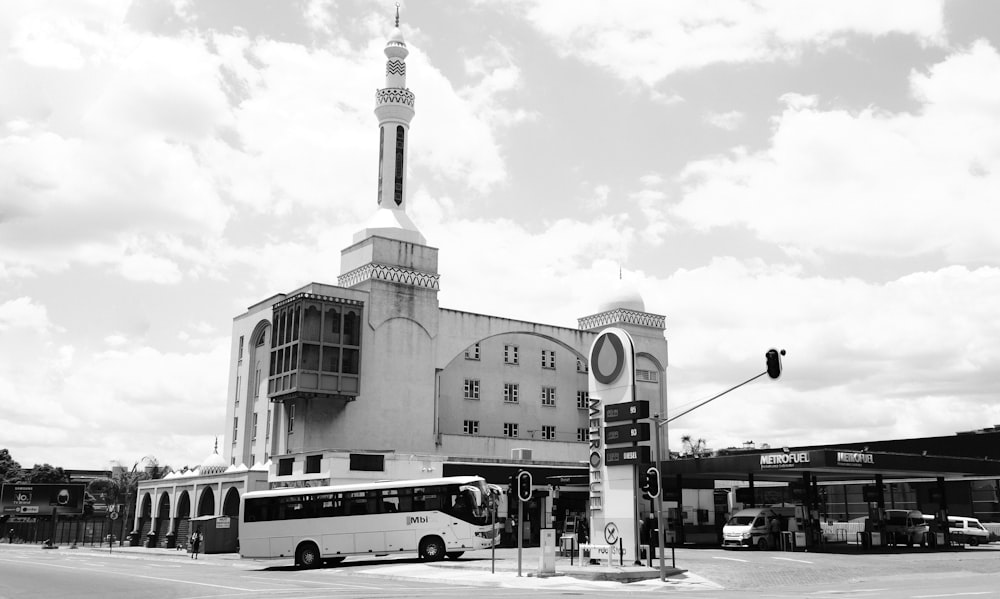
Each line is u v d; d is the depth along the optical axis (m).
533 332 69.25
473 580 29.33
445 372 65.56
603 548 34.12
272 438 60.22
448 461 54.66
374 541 38.69
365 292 60.75
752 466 42.59
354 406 58.62
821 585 27.19
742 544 44.31
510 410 68.69
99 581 29.38
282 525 38.84
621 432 34.44
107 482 105.88
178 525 66.12
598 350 36.53
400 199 65.50
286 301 59.31
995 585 26.03
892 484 70.50
